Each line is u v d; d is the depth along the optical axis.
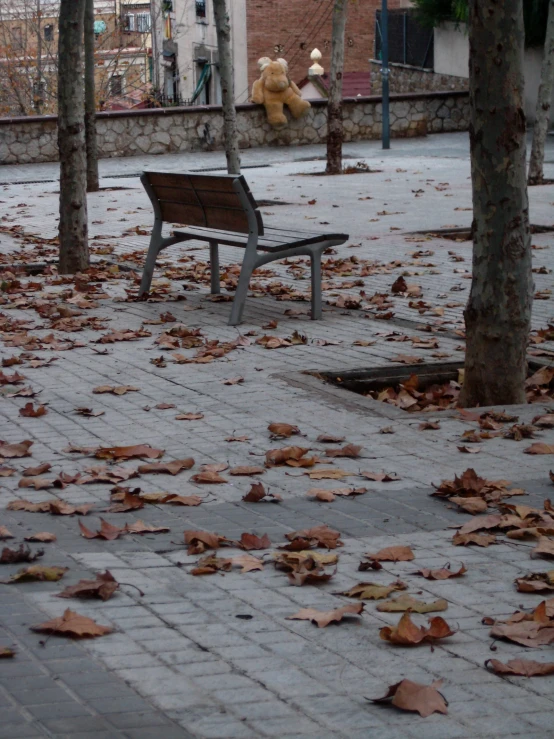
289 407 6.69
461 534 4.62
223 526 4.75
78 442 6.02
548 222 15.95
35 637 3.60
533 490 5.23
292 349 8.30
